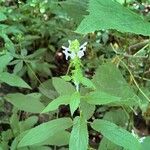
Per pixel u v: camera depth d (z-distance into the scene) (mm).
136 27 275
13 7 703
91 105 372
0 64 432
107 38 661
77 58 328
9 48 572
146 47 531
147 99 444
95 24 263
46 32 692
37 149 400
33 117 447
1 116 546
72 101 318
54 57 711
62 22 693
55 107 323
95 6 276
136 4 640
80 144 317
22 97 433
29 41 673
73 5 468
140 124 613
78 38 644
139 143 325
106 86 429
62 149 436
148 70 591
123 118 451
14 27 612
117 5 285
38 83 623
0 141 443
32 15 711
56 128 337
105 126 332
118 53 529
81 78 327
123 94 423
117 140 327
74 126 325
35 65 597
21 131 441
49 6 690
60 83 396
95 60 623
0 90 600
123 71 548
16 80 427
